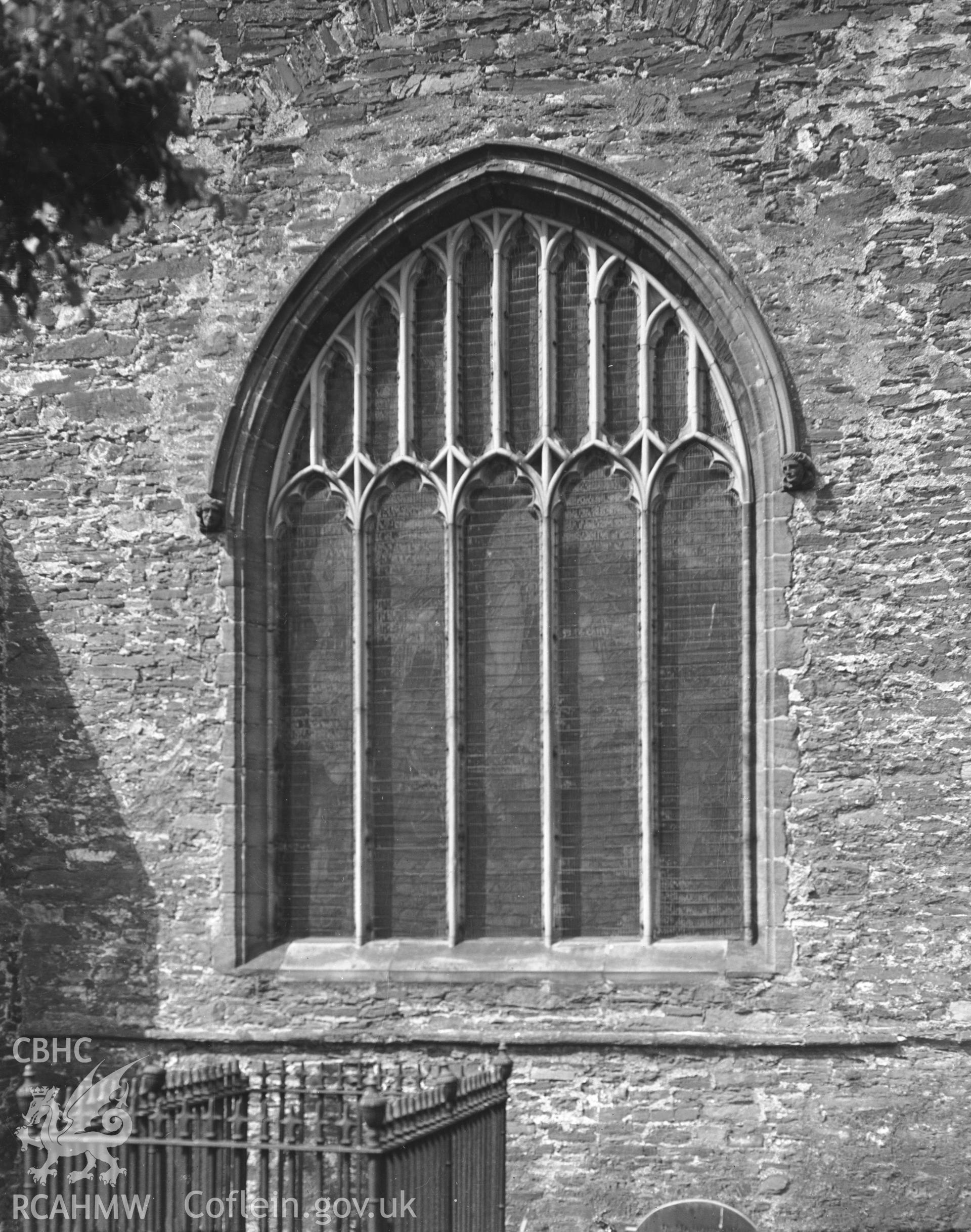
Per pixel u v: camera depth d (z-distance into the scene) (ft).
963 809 36.29
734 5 39.17
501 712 40.16
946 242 37.63
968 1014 35.76
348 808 40.93
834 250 38.14
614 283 40.45
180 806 40.91
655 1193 36.88
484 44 40.60
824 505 37.60
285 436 42.01
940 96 37.93
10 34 24.79
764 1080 36.65
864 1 38.50
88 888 41.09
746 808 38.09
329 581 41.63
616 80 39.73
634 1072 37.42
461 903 39.78
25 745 41.81
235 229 41.81
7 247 27.07
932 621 36.86
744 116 38.88
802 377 37.99
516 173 39.86
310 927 40.81
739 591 38.93
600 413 40.06
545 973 38.32
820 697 37.24
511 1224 37.42
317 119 41.47
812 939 36.73
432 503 41.14
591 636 39.78
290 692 41.60
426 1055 38.68
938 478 37.14
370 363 41.75
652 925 38.42
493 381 40.78
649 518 39.42
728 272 38.47
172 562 41.63
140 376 42.19
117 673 41.57
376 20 41.37
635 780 39.14
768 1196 36.27
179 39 29.17
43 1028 40.81
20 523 42.45
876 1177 35.81
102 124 25.73
